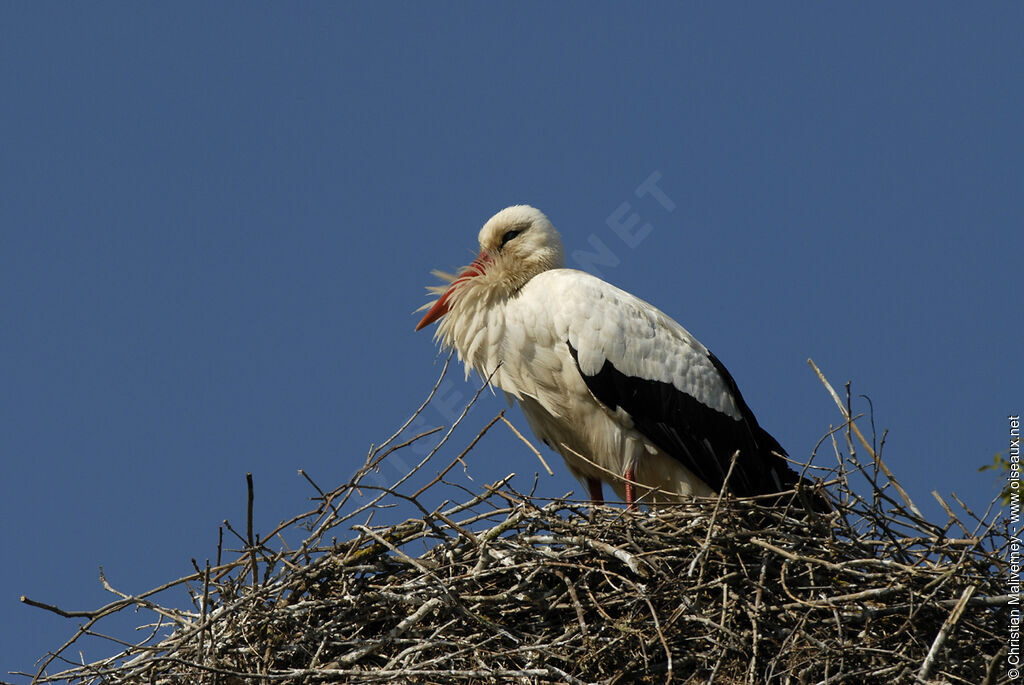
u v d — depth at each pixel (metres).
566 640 10.48
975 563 10.45
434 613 10.86
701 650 10.70
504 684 10.39
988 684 9.82
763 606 10.40
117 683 10.45
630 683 10.69
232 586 10.63
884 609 10.30
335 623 10.73
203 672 10.16
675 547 10.88
